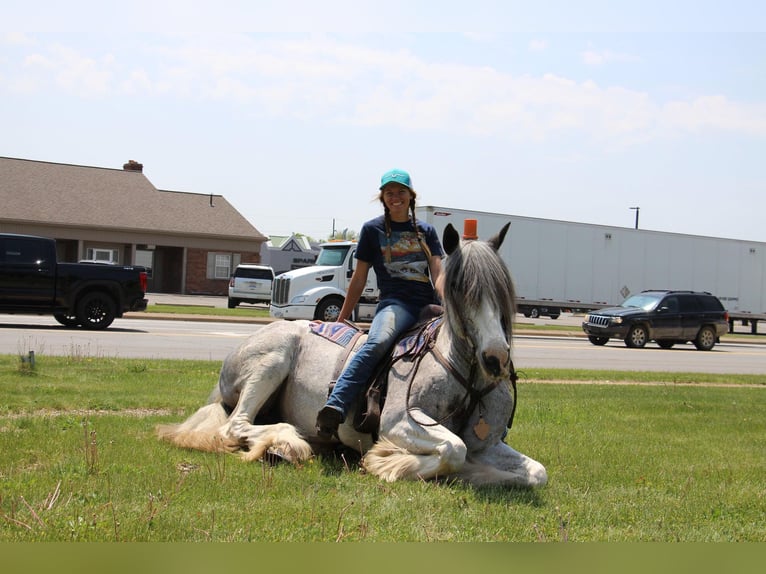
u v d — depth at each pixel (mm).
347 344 6250
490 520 4621
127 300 21266
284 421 6594
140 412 8414
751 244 42656
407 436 5453
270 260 80062
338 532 4242
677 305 28703
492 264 5062
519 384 13305
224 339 20391
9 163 53438
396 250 6008
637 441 8070
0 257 19953
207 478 5328
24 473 5359
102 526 4211
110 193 54562
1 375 10672
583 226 37844
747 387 15117
